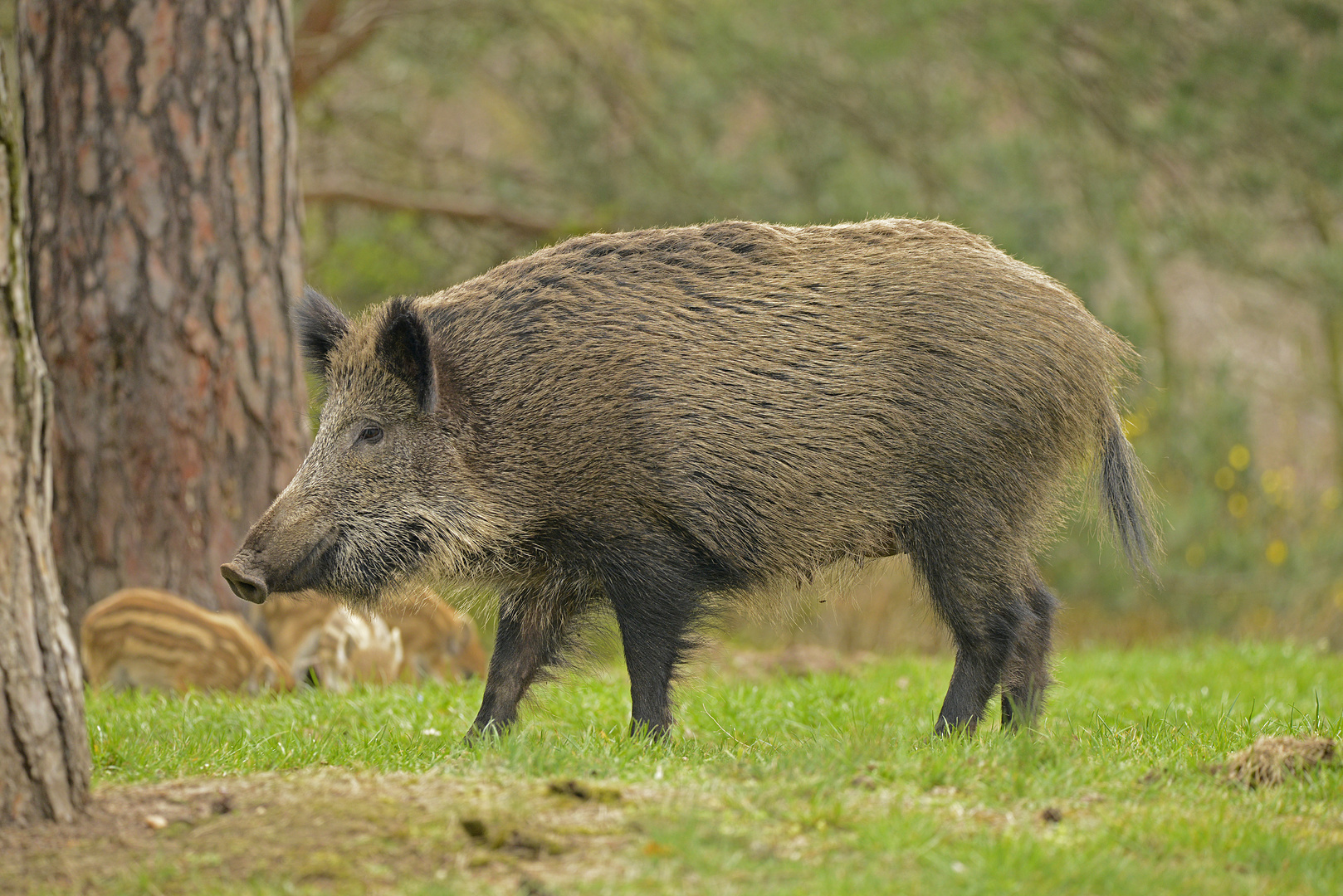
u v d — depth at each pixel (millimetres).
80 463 18047
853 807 8766
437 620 18641
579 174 34938
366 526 12047
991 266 12797
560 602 12719
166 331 18031
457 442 12047
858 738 10789
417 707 14531
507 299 12344
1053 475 12961
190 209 18062
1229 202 33625
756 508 12102
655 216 33625
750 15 33281
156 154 17969
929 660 23734
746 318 12219
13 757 8422
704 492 11977
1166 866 8023
